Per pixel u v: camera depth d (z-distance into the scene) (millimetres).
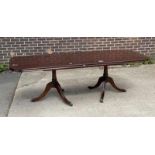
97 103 2975
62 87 3402
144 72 3895
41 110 2836
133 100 3025
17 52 4086
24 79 3707
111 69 4047
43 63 2787
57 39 4109
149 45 4309
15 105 2939
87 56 3066
